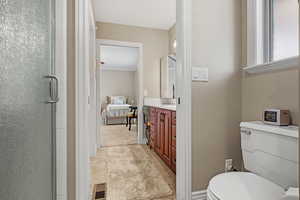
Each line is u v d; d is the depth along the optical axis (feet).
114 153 8.87
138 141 10.92
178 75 4.58
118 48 15.57
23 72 2.15
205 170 4.56
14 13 1.90
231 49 4.83
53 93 3.23
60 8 3.49
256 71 4.43
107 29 10.29
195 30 4.48
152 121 9.39
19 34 2.03
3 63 1.67
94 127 8.52
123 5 8.40
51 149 3.26
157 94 11.24
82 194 3.82
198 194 4.47
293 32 4.00
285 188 3.07
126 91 26.14
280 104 3.82
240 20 4.93
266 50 4.54
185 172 4.34
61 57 3.49
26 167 2.24
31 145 2.39
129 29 10.66
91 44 8.70
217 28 4.70
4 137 1.70
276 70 3.92
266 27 4.56
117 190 5.19
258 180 3.11
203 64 4.56
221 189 2.78
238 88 4.91
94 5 8.37
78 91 3.82
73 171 3.76
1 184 1.65
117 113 20.44
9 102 1.81
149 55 11.08
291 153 2.97
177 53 4.65
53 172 3.34
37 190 2.61
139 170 6.68
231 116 4.83
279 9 4.31
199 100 4.52
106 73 25.25
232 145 4.82
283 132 3.08
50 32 3.23
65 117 3.54
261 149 3.53
